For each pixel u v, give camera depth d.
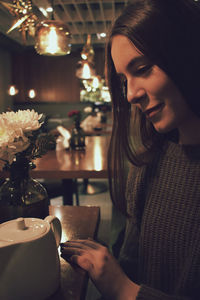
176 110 0.66
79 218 1.09
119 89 0.89
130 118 0.93
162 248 0.84
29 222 0.70
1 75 9.62
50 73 10.10
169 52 0.61
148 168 0.90
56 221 0.76
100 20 6.91
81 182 4.68
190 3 0.65
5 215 0.86
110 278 0.73
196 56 0.63
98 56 9.66
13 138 0.78
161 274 0.85
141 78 0.64
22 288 0.60
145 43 0.60
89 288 2.02
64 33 2.15
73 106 10.27
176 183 0.83
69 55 9.98
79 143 2.68
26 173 0.86
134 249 1.00
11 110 0.93
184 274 0.75
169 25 0.61
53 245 0.66
